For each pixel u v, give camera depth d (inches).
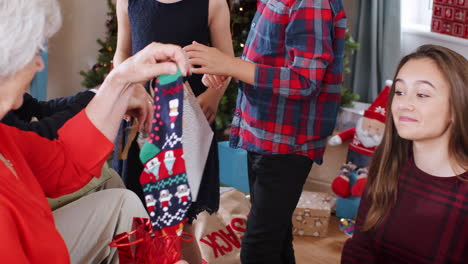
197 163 46.5
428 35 147.7
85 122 44.3
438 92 50.1
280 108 73.3
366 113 113.3
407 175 53.5
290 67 67.6
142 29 72.2
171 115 42.6
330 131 74.9
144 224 50.2
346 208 116.3
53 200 61.7
